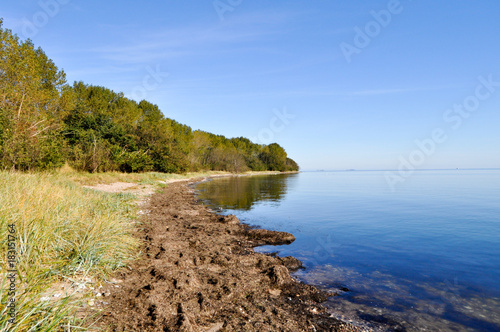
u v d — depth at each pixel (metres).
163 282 4.92
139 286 4.67
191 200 18.78
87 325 3.22
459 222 12.98
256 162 97.38
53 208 6.05
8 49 18.38
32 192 6.54
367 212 15.95
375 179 72.50
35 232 4.46
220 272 5.95
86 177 20.03
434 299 5.22
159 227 9.61
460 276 6.39
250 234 10.01
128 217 9.90
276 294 5.30
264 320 4.14
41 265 4.05
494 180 60.41
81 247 4.96
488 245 9.05
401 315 4.60
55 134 20.27
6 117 14.98
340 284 5.94
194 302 4.39
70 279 4.05
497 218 14.08
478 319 4.47
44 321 2.86
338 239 9.78
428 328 4.21
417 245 9.05
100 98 40.03
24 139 15.40
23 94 18.31
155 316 3.69
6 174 8.55
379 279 6.22
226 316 4.14
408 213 15.65
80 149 24.83
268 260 7.05
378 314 4.62
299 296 5.26
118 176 25.41
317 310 4.73
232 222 11.78
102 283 4.50
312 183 49.84
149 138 42.25
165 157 41.91
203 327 3.74
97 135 29.91
